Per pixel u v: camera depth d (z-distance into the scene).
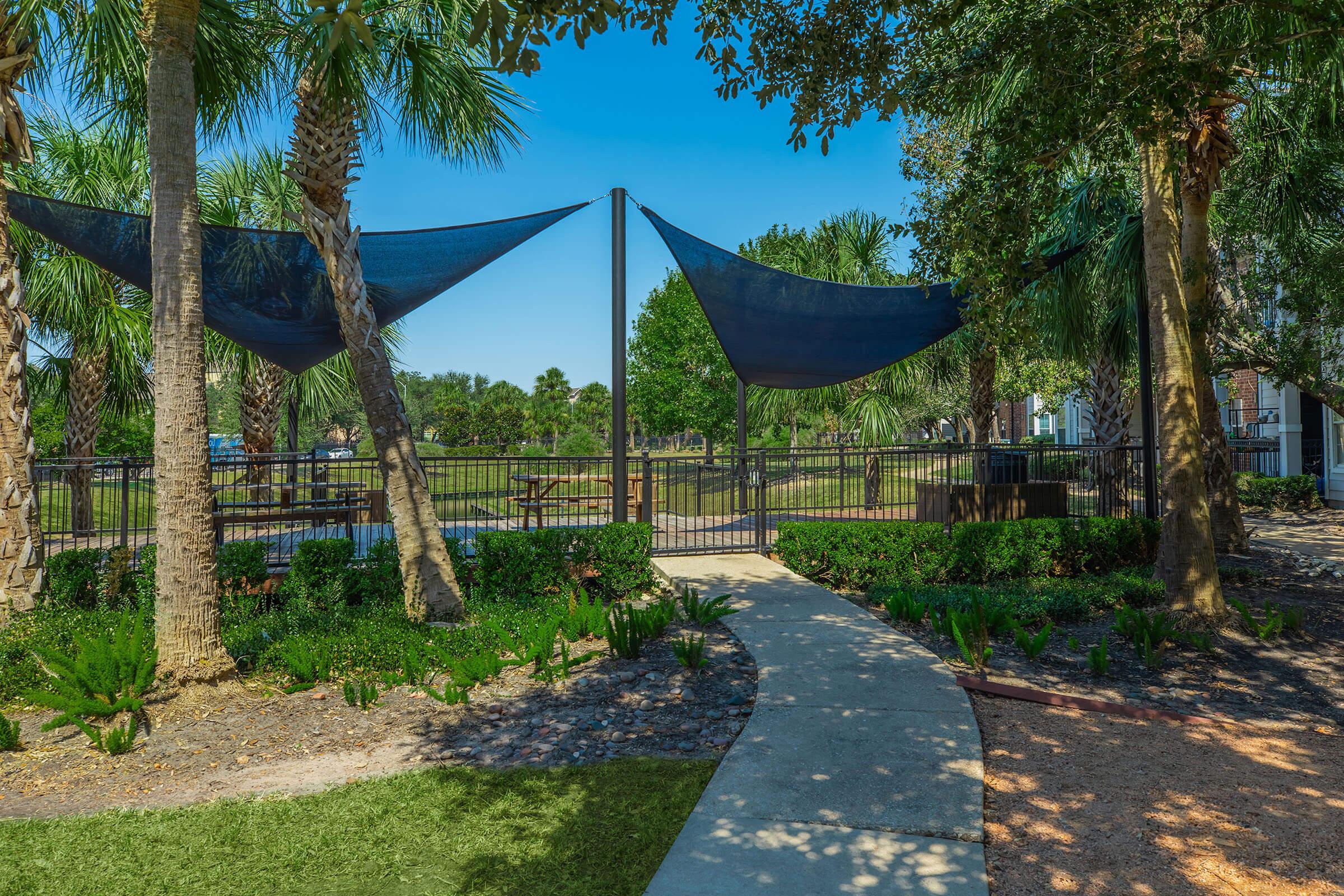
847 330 10.13
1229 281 10.30
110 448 26.09
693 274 9.27
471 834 3.33
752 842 3.13
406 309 10.30
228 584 7.63
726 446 27.53
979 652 5.80
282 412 14.79
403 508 7.30
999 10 6.08
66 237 7.91
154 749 4.46
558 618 6.22
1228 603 7.16
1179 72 4.65
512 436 69.56
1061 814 3.46
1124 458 10.77
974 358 14.38
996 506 10.37
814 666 5.48
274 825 3.44
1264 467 17.67
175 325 5.36
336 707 5.12
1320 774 3.91
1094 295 10.52
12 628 5.99
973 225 5.86
